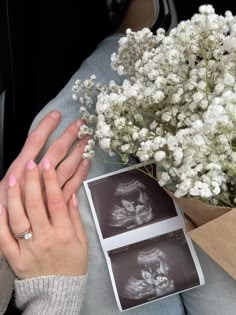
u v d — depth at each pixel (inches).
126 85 29.6
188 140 26.3
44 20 48.9
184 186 26.2
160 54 28.1
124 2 47.1
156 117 29.5
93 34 52.4
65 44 50.6
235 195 29.5
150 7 45.5
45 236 33.2
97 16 51.7
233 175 27.8
